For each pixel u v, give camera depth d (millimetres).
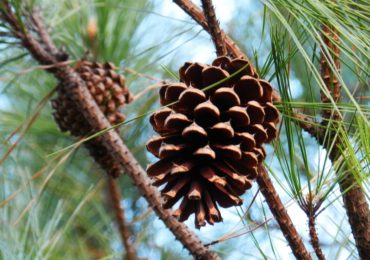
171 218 921
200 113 815
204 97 820
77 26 1090
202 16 906
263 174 865
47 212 1088
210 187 825
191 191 813
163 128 836
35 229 1005
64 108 1013
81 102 958
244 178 818
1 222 994
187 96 821
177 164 822
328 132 897
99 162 1040
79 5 1087
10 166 1076
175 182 826
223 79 819
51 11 1042
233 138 821
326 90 769
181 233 915
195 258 916
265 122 839
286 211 871
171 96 835
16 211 1026
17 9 938
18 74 979
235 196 826
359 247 904
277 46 871
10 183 1047
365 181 848
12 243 982
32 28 976
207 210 821
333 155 901
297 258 871
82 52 1093
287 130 871
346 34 801
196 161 822
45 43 971
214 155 805
